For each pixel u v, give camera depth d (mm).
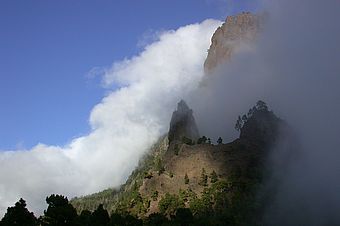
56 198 131625
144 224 181625
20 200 125562
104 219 152125
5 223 121000
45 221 125562
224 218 184125
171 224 166500
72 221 128000
